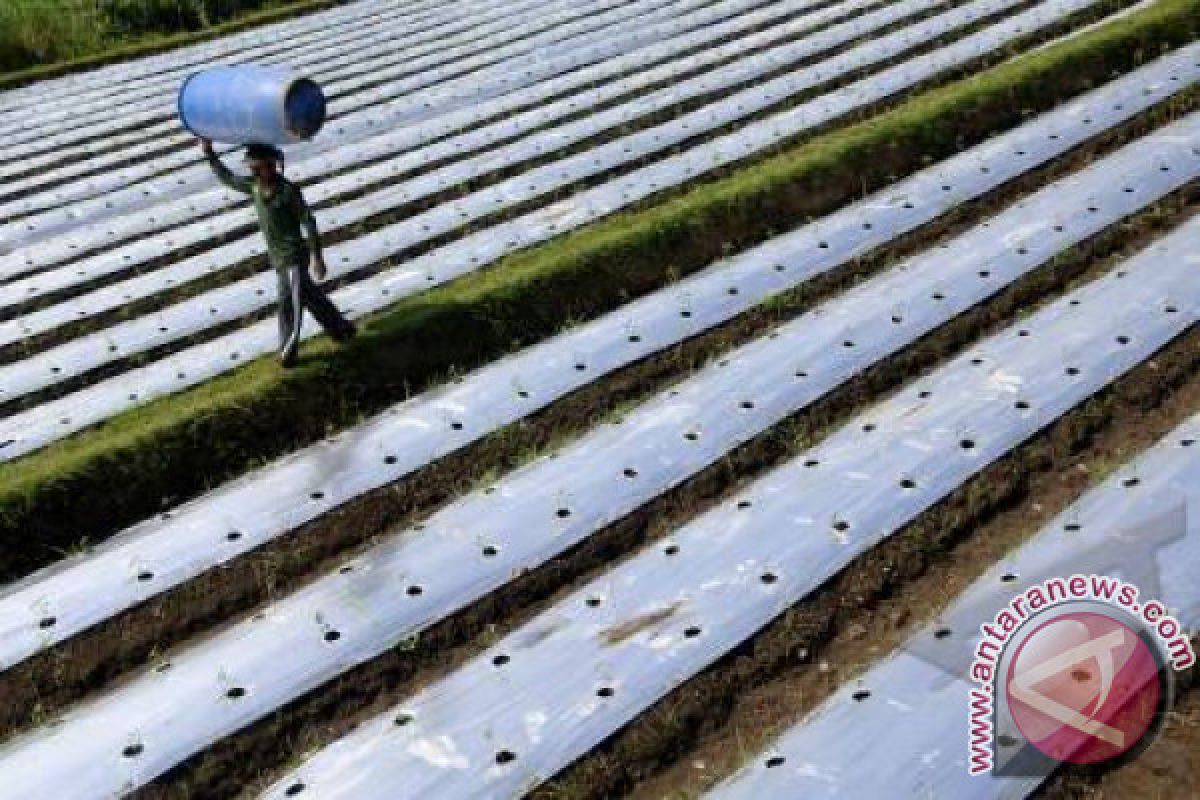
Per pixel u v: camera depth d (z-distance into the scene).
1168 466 5.86
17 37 17.53
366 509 6.37
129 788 4.81
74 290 9.43
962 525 5.79
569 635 5.34
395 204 10.20
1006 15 13.08
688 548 5.79
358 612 5.61
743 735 4.86
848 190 9.24
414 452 6.75
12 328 8.80
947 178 9.23
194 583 5.92
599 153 10.68
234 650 5.44
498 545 5.97
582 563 5.88
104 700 5.25
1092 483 5.95
